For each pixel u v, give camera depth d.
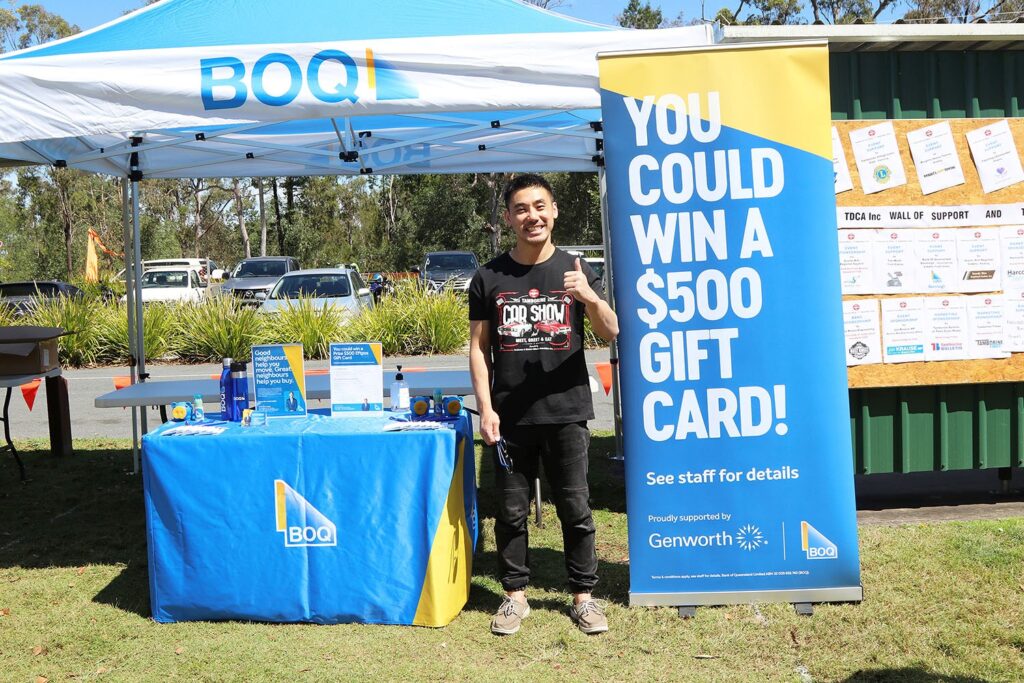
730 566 3.80
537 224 3.50
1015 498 5.43
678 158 3.77
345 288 15.71
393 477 3.66
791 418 3.78
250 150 6.72
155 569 3.76
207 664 3.33
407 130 6.69
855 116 5.02
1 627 3.72
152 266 27.62
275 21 4.23
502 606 3.68
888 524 4.91
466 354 14.61
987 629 3.46
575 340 3.61
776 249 3.76
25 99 3.90
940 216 5.00
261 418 3.93
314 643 3.52
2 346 6.50
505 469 3.66
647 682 3.15
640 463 3.82
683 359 3.79
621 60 3.77
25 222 38.75
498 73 4.00
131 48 4.10
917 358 5.03
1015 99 5.13
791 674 3.18
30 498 6.07
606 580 4.19
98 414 10.28
